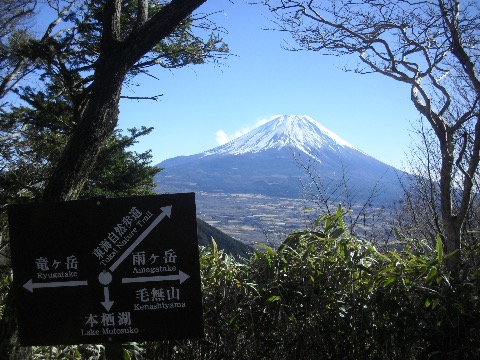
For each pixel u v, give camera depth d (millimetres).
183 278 3225
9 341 3838
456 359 3393
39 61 10008
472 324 3430
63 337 3262
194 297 3219
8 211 3311
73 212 3291
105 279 3248
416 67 5762
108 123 4656
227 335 3617
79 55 10109
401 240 4348
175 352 3764
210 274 3869
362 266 3551
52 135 10734
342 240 3723
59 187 4418
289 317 3402
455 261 4164
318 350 3475
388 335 3402
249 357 3545
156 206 3256
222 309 3680
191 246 3234
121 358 3312
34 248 3295
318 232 3930
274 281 3707
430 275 3506
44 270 3283
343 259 3682
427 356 3451
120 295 3240
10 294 3889
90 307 3254
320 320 3516
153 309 3227
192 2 4844
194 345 3723
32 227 3301
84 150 4512
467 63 5371
